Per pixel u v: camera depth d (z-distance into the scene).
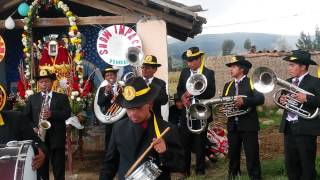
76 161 9.48
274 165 7.93
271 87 6.14
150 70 7.35
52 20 9.42
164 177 3.66
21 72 9.62
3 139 3.98
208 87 7.52
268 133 12.18
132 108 3.50
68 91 9.00
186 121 7.79
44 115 6.66
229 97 7.02
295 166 6.34
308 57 6.07
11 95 9.54
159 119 3.72
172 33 11.44
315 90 5.96
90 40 11.56
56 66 9.51
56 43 9.64
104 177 3.85
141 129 3.64
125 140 3.68
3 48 9.42
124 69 10.35
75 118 8.41
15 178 3.46
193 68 7.63
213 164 8.88
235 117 7.16
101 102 8.05
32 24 9.44
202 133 7.85
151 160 3.58
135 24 9.85
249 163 7.12
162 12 9.21
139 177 3.41
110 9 9.30
